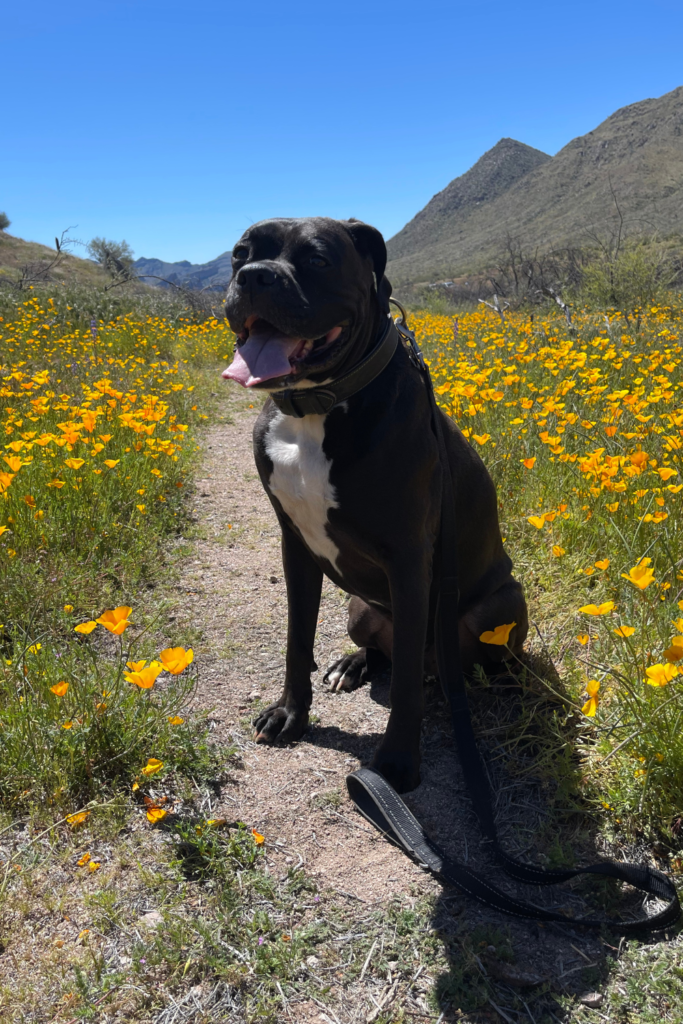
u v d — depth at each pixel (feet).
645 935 2.39
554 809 2.89
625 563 4.04
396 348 3.14
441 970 2.31
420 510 3.03
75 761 2.93
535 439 6.09
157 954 2.26
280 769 3.19
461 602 3.59
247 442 8.89
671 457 5.14
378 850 2.79
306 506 3.08
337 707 3.70
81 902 2.44
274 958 2.30
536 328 13.05
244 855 2.67
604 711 3.18
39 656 3.55
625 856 2.70
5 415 7.30
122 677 3.34
